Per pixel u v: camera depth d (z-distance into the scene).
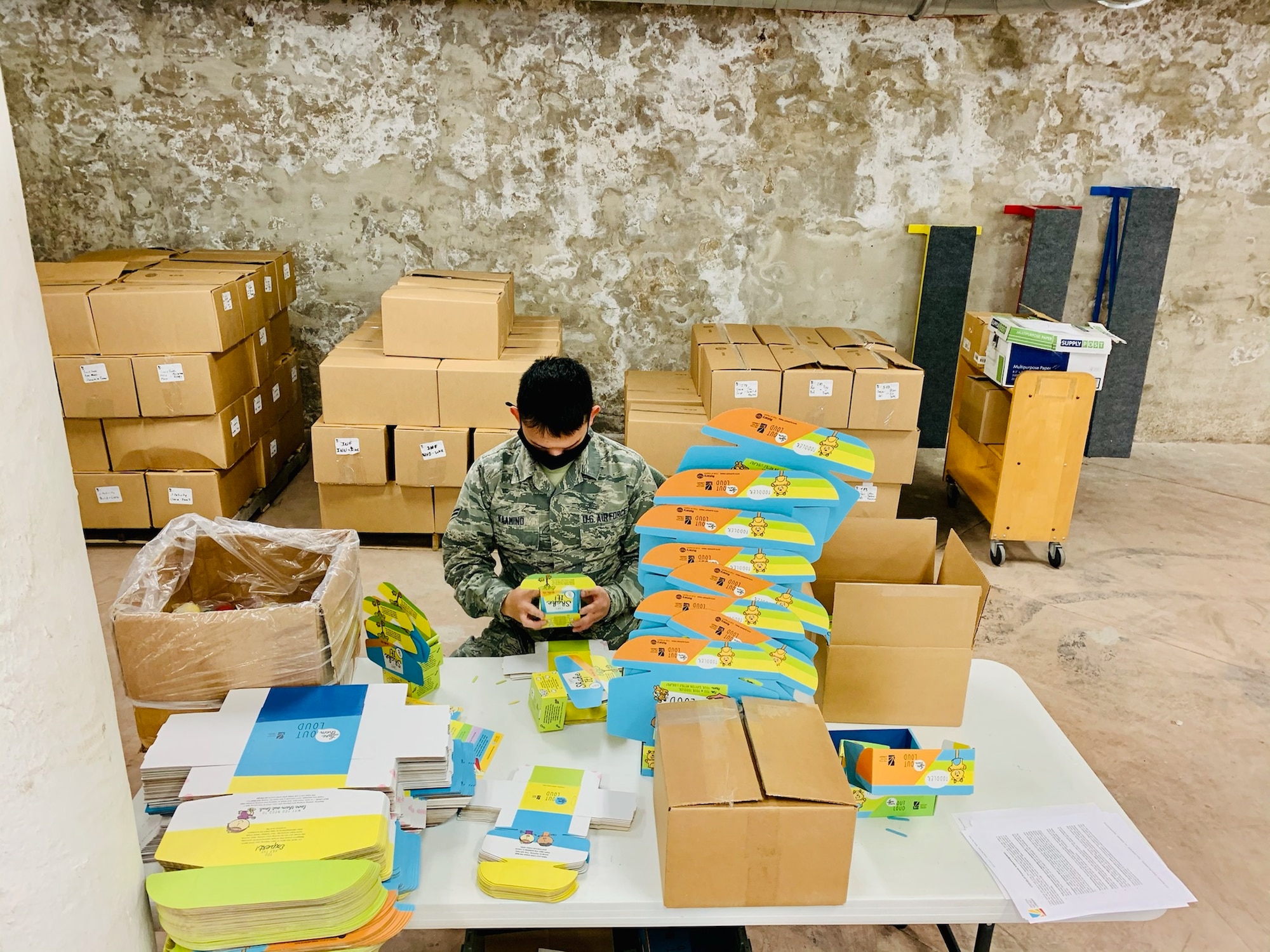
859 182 4.34
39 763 0.93
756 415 1.46
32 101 4.02
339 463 3.41
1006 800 1.44
